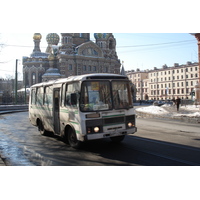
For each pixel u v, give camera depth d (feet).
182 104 119.03
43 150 27.32
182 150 26.16
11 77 271.08
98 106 25.58
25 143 31.83
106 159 22.81
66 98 28.68
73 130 27.30
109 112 25.85
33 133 41.11
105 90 26.32
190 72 278.67
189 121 58.70
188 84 281.33
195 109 92.84
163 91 319.88
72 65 271.49
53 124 32.89
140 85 366.43
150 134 37.93
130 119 27.40
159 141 31.71
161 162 21.40
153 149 26.81
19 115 87.30
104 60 292.40
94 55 287.89
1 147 29.22
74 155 24.63
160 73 325.01
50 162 22.11
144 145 29.14
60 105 29.96
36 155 24.93
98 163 21.45
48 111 34.50
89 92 25.53
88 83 25.59
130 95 28.07
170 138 34.04
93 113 24.99
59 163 21.71
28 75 294.05
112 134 25.77
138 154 24.57
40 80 291.79
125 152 25.59
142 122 57.47
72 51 273.33
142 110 89.20
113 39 312.91
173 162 21.36
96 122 25.03
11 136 37.91
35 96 40.47
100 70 288.51
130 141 31.96
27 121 62.95
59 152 26.16
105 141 32.01
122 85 27.61
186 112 78.02
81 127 24.61
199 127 46.88
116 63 311.68
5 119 69.41
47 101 34.99
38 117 38.86
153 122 57.36
